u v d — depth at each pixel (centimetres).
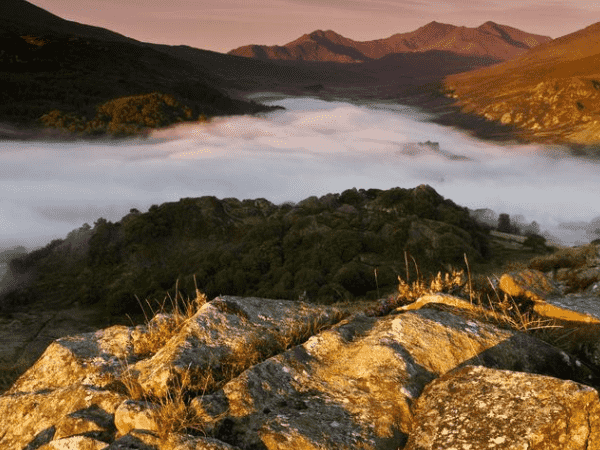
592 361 432
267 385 382
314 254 11212
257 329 478
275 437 327
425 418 339
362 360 407
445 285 592
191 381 396
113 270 14888
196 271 11706
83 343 525
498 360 407
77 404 416
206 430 337
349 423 346
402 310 551
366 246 11512
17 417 432
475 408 324
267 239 13112
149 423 342
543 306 516
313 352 430
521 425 297
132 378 422
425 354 407
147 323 549
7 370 2034
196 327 459
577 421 289
